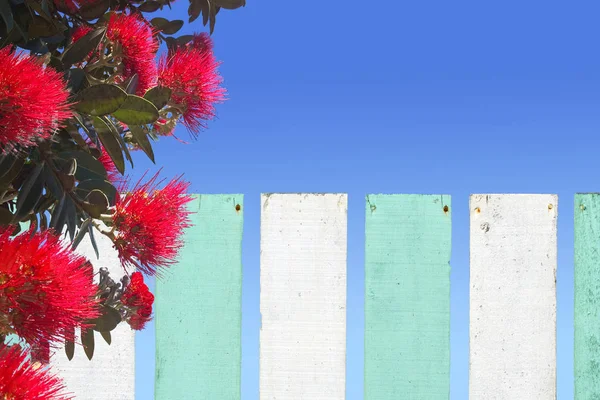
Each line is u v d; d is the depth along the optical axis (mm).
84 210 1082
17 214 1034
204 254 2195
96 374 2178
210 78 1438
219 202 2199
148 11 1454
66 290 892
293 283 2186
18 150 1012
